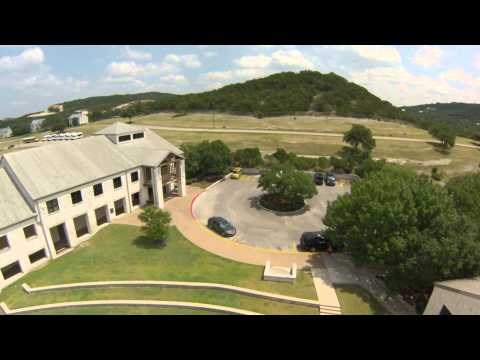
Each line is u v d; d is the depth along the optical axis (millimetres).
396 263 22094
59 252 30641
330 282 25141
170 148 44281
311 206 41750
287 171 41125
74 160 33500
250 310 21641
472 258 18672
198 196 44844
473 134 98375
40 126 154250
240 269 27156
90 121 153750
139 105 153625
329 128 104375
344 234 26594
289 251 30625
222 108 135750
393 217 22125
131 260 28516
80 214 32281
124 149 40031
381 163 52906
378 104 142250
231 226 34125
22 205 27484
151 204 41625
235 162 57625
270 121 116062
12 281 26203
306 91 146875
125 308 21812
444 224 21125
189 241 32250
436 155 73375
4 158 28328
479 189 27391
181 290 24062
